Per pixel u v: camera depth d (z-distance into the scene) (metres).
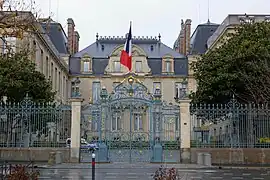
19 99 30.28
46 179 16.94
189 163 24.45
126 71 61.03
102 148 25.02
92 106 25.58
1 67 30.00
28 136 24.75
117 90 27.19
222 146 24.83
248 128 24.59
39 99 30.94
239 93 30.53
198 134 26.41
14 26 12.98
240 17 43.22
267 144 24.47
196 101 32.00
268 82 26.95
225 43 33.25
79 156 24.67
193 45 61.09
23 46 25.81
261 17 43.09
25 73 30.73
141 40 64.94
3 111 24.67
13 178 10.89
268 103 26.66
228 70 30.55
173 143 25.53
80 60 62.19
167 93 60.78
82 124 25.70
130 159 25.02
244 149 24.39
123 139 25.94
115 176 18.27
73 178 17.31
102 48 64.25
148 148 25.50
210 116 25.02
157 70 61.75
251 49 29.16
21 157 24.41
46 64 45.22
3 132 24.66
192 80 60.47
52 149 24.67
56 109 24.97
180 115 25.11
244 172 20.48
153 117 25.67
